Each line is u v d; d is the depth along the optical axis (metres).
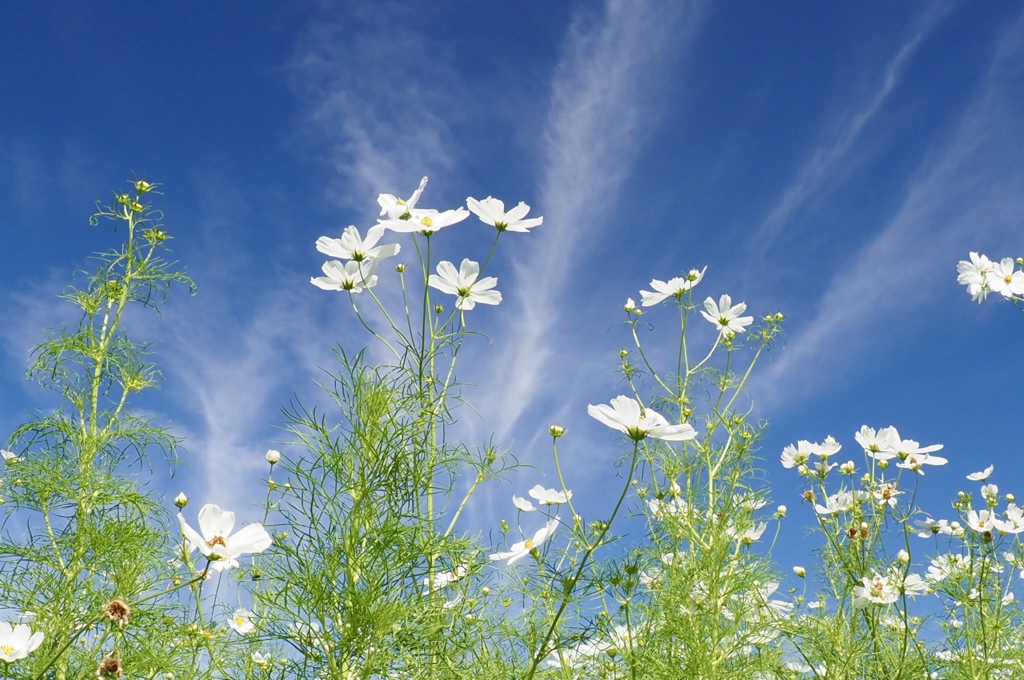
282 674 1.05
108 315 1.27
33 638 1.02
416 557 1.05
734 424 1.39
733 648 1.29
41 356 1.23
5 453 1.19
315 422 1.04
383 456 1.03
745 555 1.31
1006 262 1.49
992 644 1.31
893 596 1.25
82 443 1.20
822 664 1.34
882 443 1.34
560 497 1.24
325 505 1.04
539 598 1.19
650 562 1.27
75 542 1.14
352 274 1.12
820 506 1.39
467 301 1.14
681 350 1.44
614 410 0.98
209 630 1.14
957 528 1.34
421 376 1.07
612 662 1.22
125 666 1.09
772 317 1.47
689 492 1.33
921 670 1.30
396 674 1.05
